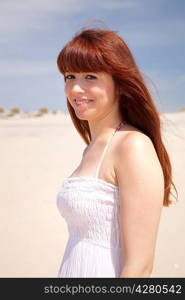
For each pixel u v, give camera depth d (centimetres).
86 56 196
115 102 209
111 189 192
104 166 196
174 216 620
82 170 209
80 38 201
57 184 873
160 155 214
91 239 195
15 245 540
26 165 1123
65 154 1305
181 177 876
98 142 209
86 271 194
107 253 192
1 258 497
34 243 546
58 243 543
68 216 204
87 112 207
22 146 1543
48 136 1883
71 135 1883
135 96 205
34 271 462
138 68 208
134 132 195
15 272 460
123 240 185
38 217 649
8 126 2673
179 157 1116
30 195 785
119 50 200
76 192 197
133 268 180
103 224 192
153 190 182
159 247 509
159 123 212
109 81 204
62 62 206
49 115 4066
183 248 500
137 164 183
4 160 1226
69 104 276
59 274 217
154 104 211
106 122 208
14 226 609
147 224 181
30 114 4144
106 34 200
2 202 740
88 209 193
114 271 191
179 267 449
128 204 183
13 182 906
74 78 208
